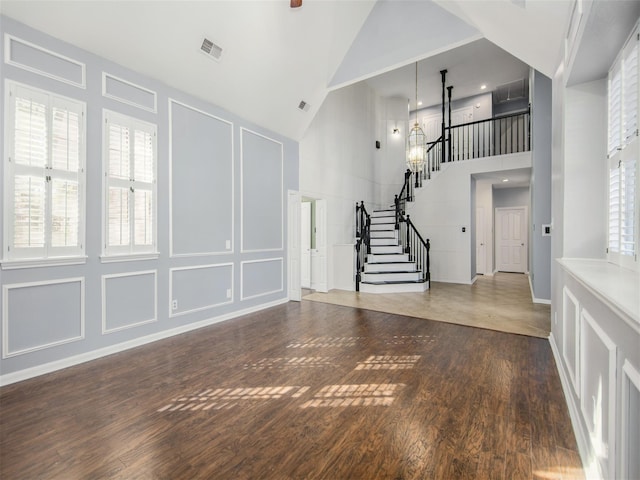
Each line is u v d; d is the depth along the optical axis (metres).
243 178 4.78
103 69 3.16
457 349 3.32
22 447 1.79
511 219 10.12
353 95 7.86
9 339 2.57
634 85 1.86
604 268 1.92
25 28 2.66
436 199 7.79
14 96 2.59
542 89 5.29
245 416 2.11
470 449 1.76
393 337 3.72
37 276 2.72
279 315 4.74
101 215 3.14
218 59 3.82
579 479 1.54
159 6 3.08
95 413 2.14
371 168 8.63
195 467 1.64
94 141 3.09
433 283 7.55
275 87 4.64
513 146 9.28
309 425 2.00
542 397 2.32
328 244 6.89
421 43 4.30
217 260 4.38
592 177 2.47
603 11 1.68
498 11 2.85
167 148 3.75
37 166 2.71
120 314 3.31
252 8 3.58
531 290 6.43
